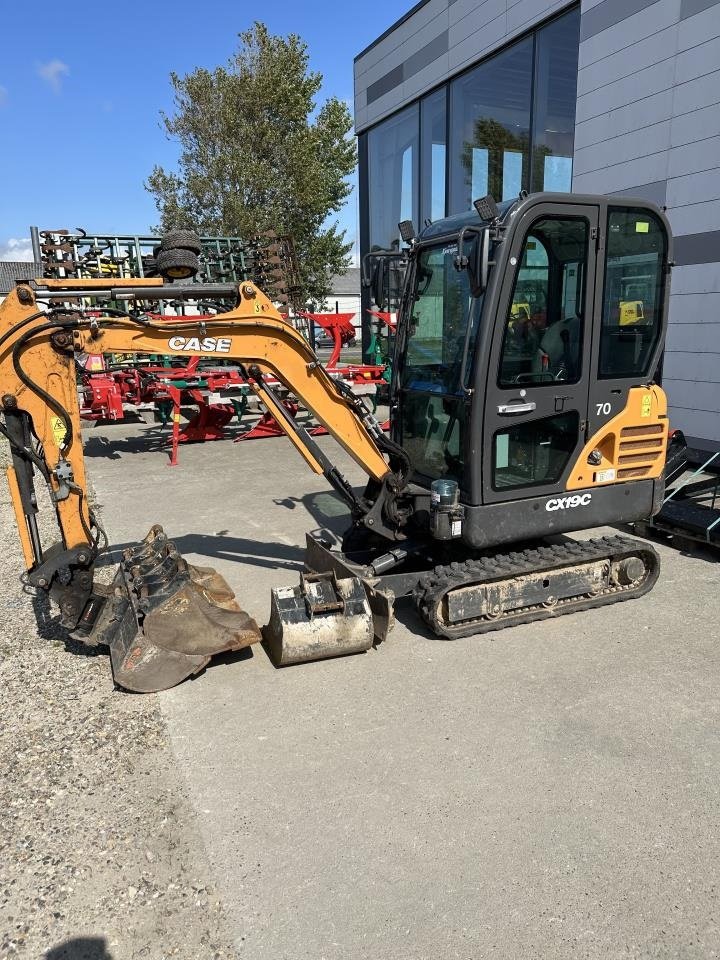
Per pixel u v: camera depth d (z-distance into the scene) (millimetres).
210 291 4168
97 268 12578
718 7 7660
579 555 4707
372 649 4398
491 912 2494
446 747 3414
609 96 9234
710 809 2984
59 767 3322
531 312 4348
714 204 8070
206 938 2410
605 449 4820
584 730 3537
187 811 3014
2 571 5922
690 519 6012
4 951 2369
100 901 2566
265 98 25766
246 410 14680
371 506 4957
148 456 10609
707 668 4129
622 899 2543
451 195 13055
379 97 15023
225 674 4125
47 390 3818
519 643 4457
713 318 8297
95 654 4406
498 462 4480
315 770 3262
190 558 6082
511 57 11148
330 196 27734
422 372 5000
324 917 2484
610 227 4410
